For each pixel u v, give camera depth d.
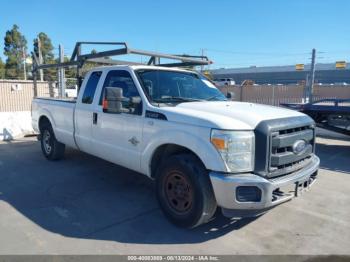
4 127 10.40
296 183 3.71
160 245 3.54
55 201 4.79
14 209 4.47
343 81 47.41
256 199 3.39
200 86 5.25
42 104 7.10
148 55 5.46
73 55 6.57
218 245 3.56
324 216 4.36
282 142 3.59
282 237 3.77
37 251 3.38
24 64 50.75
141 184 5.61
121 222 4.09
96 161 7.16
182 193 3.85
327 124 8.93
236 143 3.38
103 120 5.07
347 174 6.48
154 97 4.47
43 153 7.48
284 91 14.56
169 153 4.27
